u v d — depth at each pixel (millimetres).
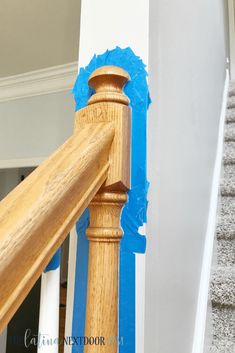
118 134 414
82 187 340
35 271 272
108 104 424
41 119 2443
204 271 1032
